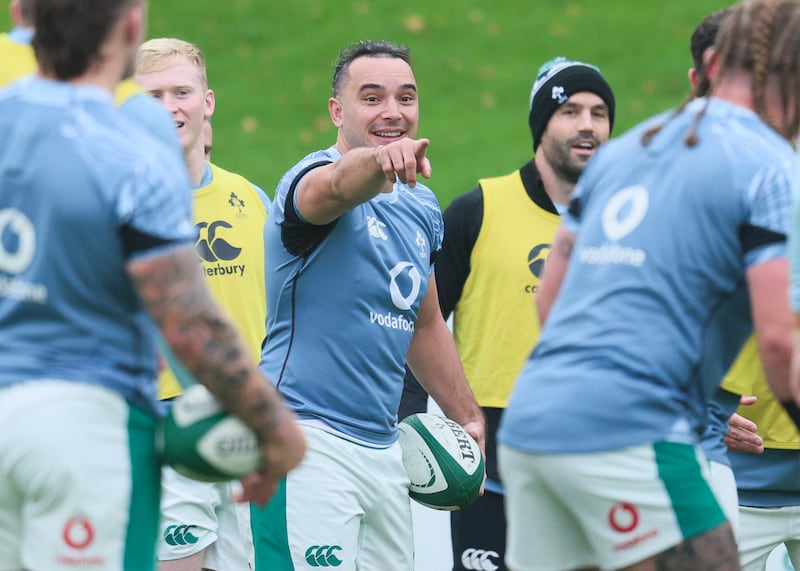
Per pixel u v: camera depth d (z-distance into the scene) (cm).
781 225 1180
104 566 1127
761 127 1233
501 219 1936
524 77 6372
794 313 1168
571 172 1916
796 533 1867
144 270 1109
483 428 1869
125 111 1212
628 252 1221
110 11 1142
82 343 1129
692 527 1205
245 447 1188
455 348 1867
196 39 6794
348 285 1694
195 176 2003
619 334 1208
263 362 1750
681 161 1225
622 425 1198
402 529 1775
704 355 1223
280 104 6175
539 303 1347
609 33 6769
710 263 1202
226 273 1989
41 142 1121
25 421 1107
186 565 1944
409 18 7031
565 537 1268
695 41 1750
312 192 1625
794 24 1245
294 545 1673
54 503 1116
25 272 1118
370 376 1722
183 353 1124
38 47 1155
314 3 7225
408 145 1505
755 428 1752
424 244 1777
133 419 1155
